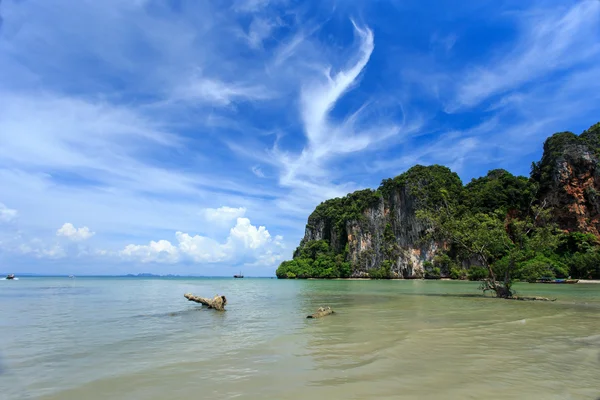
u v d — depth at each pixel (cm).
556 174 8431
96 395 586
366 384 626
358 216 11888
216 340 1050
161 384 639
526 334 1111
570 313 1689
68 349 937
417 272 9862
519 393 579
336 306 2138
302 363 773
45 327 1318
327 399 555
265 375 686
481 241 2858
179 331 1219
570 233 7788
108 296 3117
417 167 11731
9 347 965
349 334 1128
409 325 1309
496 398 557
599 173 7931
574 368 725
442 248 9588
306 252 13438
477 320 1442
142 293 3625
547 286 4788
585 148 8350
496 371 703
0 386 635
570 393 580
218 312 1825
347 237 12262
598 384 625
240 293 3672
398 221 10956
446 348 908
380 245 11069
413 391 589
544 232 2697
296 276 12631
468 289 4194
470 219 2989
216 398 564
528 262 3095
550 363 762
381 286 5472
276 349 917
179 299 2738
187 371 719
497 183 9612
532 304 2189
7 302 2447
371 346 940
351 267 11400
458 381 641
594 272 6675
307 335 1118
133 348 946
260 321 1468
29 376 695
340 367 739
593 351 877
